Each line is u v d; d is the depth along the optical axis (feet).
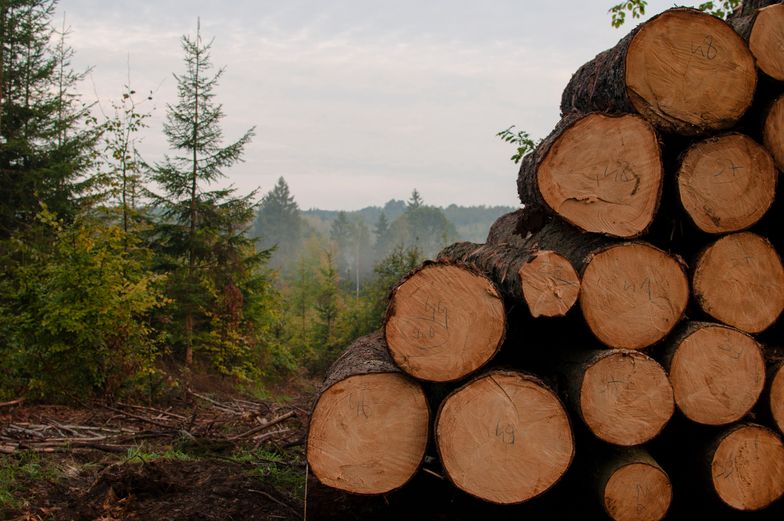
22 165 47.32
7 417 23.30
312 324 74.95
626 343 12.02
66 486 16.67
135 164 43.70
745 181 12.76
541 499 13.43
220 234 50.65
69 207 45.19
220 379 45.98
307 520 14.30
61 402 26.89
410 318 11.32
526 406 11.33
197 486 16.76
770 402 12.54
